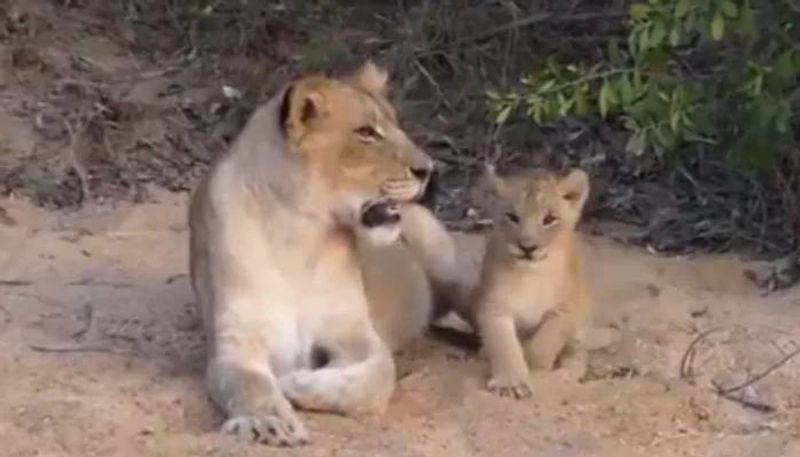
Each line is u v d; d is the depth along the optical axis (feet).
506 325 36.24
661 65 41.73
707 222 45.93
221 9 56.18
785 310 40.32
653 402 34.96
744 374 36.65
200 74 53.62
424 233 38.99
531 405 34.78
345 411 33.86
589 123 50.52
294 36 55.57
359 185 34.22
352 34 55.11
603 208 47.21
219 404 33.63
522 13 54.90
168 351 37.32
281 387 33.83
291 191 34.22
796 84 43.37
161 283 41.57
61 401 33.71
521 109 50.42
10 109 50.65
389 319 37.73
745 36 41.24
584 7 55.11
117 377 35.45
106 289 40.93
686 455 32.81
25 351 36.73
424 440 32.89
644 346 37.96
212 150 50.29
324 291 35.22
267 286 34.73
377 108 34.53
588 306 37.86
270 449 31.89
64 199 46.96
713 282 42.34
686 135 42.45
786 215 45.06
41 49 53.16
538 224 35.94
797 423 34.47
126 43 54.60
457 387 35.65
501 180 36.83
